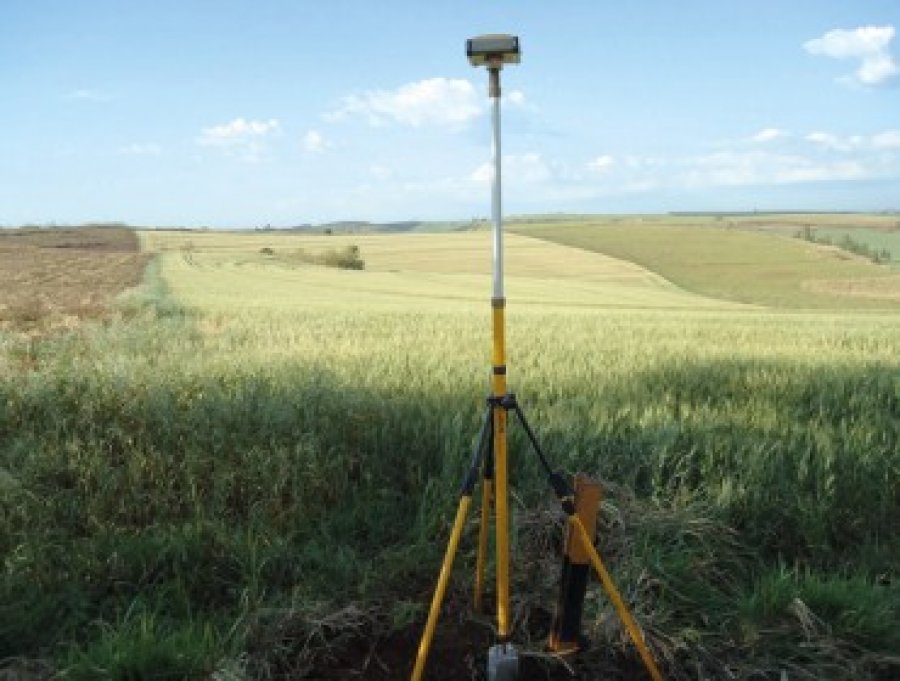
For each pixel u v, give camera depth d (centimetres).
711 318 2859
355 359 945
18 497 514
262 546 470
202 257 8806
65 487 552
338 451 584
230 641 393
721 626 418
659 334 1572
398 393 745
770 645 404
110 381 732
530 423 627
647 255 10662
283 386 739
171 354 995
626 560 464
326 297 3956
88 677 361
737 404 754
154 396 683
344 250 9494
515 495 520
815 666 394
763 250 11150
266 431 602
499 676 372
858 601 422
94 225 15100
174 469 554
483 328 1603
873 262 10350
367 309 2644
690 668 398
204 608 437
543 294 5875
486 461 416
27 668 375
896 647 406
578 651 403
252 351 1060
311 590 437
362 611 419
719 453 581
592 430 612
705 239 12325
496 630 420
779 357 1117
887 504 554
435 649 409
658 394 785
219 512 512
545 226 15700
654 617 418
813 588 429
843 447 604
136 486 534
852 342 1484
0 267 6300
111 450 594
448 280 7444
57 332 1420
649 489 553
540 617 435
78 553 459
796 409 740
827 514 522
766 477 546
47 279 4822
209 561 466
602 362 991
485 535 425
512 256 10619
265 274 6675
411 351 1043
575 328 1734
